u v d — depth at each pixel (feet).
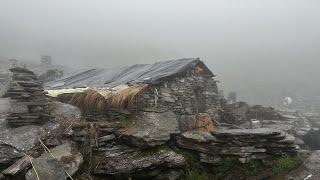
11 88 39.06
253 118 70.74
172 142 40.45
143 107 42.60
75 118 40.04
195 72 51.98
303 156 43.42
